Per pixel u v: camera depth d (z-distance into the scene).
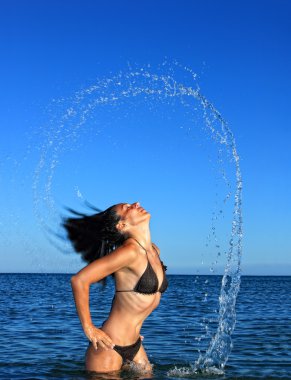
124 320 6.47
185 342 10.73
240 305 24.56
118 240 6.73
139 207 6.79
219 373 7.22
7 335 11.91
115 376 6.35
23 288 49.28
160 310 20.06
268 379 6.87
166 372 7.18
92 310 19.53
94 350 6.46
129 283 6.44
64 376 6.98
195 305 23.41
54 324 14.44
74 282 6.20
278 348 9.80
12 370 7.48
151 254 6.65
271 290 53.41
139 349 6.79
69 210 6.97
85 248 6.98
